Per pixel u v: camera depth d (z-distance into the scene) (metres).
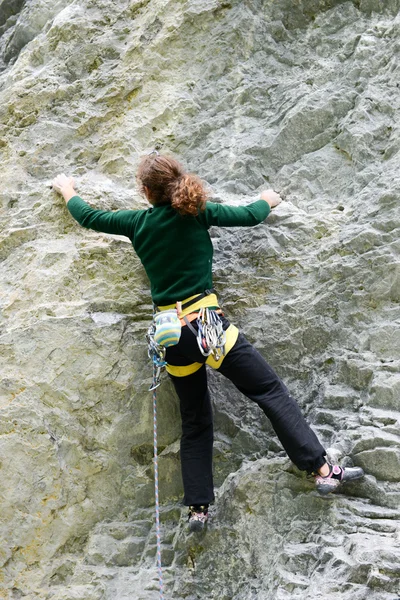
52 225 4.29
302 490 3.53
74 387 3.93
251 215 3.52
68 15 5.18
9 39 6.35
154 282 3.50
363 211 4.02
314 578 3.14
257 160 4.54
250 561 3.54
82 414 3.92
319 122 4.46
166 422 4.01
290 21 4.89
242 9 4.88
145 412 3.99
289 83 4.70
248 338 3.99
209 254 3.49
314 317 3.91
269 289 4.05
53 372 3.93
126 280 4.10
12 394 3.91
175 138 4.74
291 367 3.92
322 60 4.70
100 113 4.83
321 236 4.08
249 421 3.94
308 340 3.91
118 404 3.96
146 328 4.04
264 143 4.55
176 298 3.40
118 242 4.14
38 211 4.33
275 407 3.42
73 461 3.90
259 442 3.88
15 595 3.77
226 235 4.25
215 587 3.60
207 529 3.69
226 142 4.64
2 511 3.80
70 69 5.04
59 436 3.89
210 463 3.69
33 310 4.04
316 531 3.41
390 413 3.52
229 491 3.68
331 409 3.72
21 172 4.68
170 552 3.79
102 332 3.97
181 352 3.38
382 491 3.35
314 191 4.35
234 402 4.01
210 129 4.73
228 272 4.14
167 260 3.42
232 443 3.93
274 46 4.86
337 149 4.40
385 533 3.19
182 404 3.68
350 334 3.82
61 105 4.91
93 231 4.22
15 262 4.29
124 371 3.97
